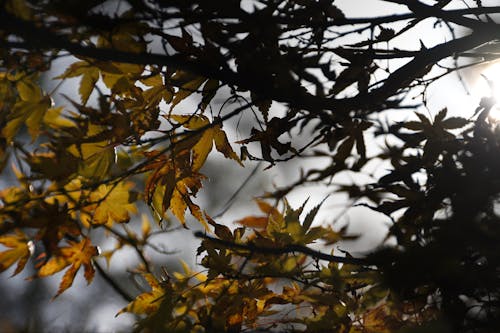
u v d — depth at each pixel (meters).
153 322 2.28
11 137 2.22
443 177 2.19
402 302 2.23
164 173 2.30
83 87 2.23
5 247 2.29
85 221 2.34
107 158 2.26
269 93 2.22
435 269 2.12
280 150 2.30
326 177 2.26
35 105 2.23
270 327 2.30
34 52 2.18
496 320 2.17
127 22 2.17
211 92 2.27
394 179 2.24
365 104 2.25
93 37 2.18
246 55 2.20
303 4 2.23
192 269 2.40
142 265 2.64
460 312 2.18
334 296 2.27
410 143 2.28
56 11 2.14
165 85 2.26
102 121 2.22
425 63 2.29
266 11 2.19
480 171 2.18
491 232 2.12
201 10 2.20
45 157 2.24
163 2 2.16
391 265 2.14
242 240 2.35
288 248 2.16
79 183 2.31
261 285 2.31
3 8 2.10
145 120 2.26
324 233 2.28
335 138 2.28
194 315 2.33
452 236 2.12
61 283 2.30
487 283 2.13
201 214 2.32
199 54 2.22
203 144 2.31
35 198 2.23
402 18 2.27
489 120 2.27
